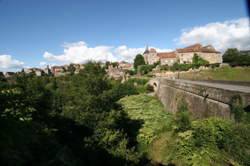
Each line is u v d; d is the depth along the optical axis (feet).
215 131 27.55
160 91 108.27
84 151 33.55
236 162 22.82
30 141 18.45
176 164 29.32
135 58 256.52
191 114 48.70
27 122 21.67
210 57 215.31
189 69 173.47
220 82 67.41
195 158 26.22
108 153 35.24
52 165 18.28
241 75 125.80
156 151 38.29
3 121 17.35
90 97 42.42
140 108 85.66
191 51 212.02
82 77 52.29
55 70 356.38
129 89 133.18
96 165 32.09
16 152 14.73
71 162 23.08
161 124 56.49
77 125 40.68
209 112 39.09
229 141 25.05
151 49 271.49
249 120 25.98
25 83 61.00
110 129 40.52
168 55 233.14
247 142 23.32
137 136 50.57
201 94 44.09
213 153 25.61
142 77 175.83
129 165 34.06
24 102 26.48
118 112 47.65
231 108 30.53
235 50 199.00
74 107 44.14
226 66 154.40
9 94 23.68
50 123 38.99
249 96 26.53
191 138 29.50
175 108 66.03
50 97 57.77
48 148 21.18
